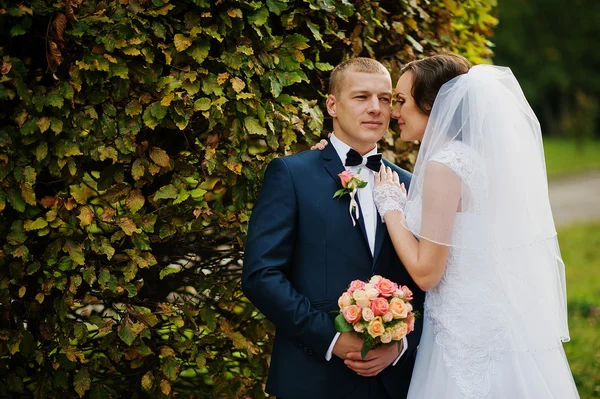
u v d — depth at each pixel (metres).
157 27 2.62
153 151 2.66
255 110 2.79
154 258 2.67
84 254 2.64
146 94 2.62
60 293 2.67
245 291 2.52
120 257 2.81
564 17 26.25
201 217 2.79
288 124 2.91
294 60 2.89
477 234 2.50
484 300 2.51
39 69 2.61
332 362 2.56
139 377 2.89
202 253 3.06
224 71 2.79
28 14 2.50
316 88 3.21
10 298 2.63
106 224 2.73
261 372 3.06
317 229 2.59
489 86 2.56
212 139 2.73
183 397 3.00
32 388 2.79
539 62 25.97
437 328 2.55
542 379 2.54
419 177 2.58
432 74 2.65
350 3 3.14
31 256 2.56
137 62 2.64
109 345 2.69
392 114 2.81
